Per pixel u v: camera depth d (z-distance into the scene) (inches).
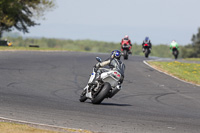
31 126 1039.6
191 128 1195.3
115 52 1656.0
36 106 1441.9
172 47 5329.7
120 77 1647.4
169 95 2306.8
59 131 1007.0
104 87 1612.9
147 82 2851.9
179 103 2005.4
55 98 1808.6
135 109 1606.8
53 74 2874.0
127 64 3941.9
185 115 1533.0
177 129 1161.4
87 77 2881.4
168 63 4168.3
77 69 3287.4
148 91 2431.1
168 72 3454.7
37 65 3321.9
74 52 5516.7
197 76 3368.6
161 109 1701.5
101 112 1400.1
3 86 2124.8
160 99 2119.8
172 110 1696.6
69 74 2955.2
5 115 1194.6
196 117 1493.6
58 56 4397.1
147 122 1248.2
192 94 2399.1
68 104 1589.6
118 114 1381.6
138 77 3080.7
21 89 2069.4
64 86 2378.2
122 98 2058.3
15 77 2556.6
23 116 1199.6
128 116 1350.9
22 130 965.8
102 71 1669.5
